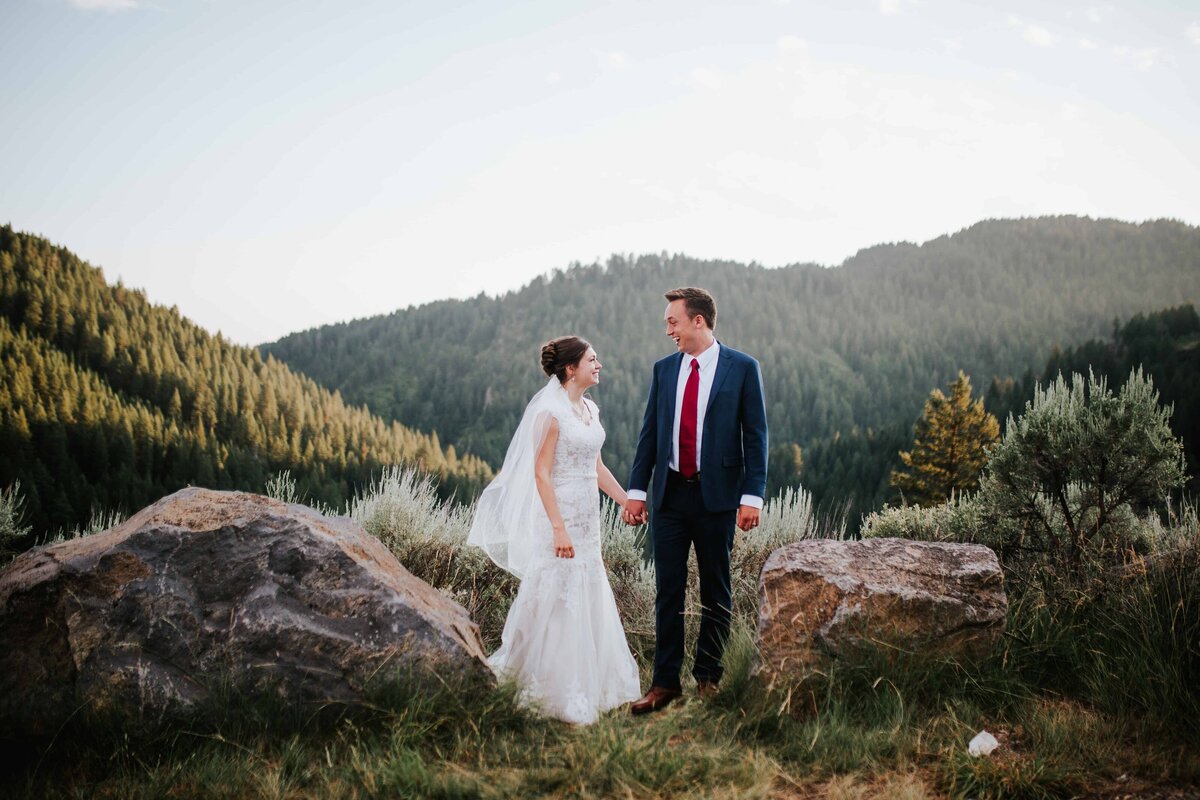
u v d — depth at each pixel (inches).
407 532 233.3
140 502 2888.8
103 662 122.6
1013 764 108.4
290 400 4813.0
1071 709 128.0
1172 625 128.3
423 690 129.4
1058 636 142.6
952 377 7214.6
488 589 225.1
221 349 5374.0
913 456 1632.6
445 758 119.2
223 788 108.4
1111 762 111.1
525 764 119.3
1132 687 127.6
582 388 168.9
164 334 5132.9
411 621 133.5
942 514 219.3
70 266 5285.4
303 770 114.1
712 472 154.6
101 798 108.4
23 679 120.7
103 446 3134.8
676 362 163.5
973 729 122.9
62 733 119.0
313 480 3051.2
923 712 128.4
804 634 137.3
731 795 106.3
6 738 117.6
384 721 124.8
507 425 7436.0
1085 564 169.2
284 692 125.7
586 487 163.0
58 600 125.0
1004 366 7239.2
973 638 137.5
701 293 160.9
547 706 148.9
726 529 156.1
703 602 157.9
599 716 139.1
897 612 136.4
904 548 151.3
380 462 3954.2
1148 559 151.8
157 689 122.0
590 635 157.2
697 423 156.9
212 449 3531.0
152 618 126.0
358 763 112.7
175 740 119.3
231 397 4581.7
